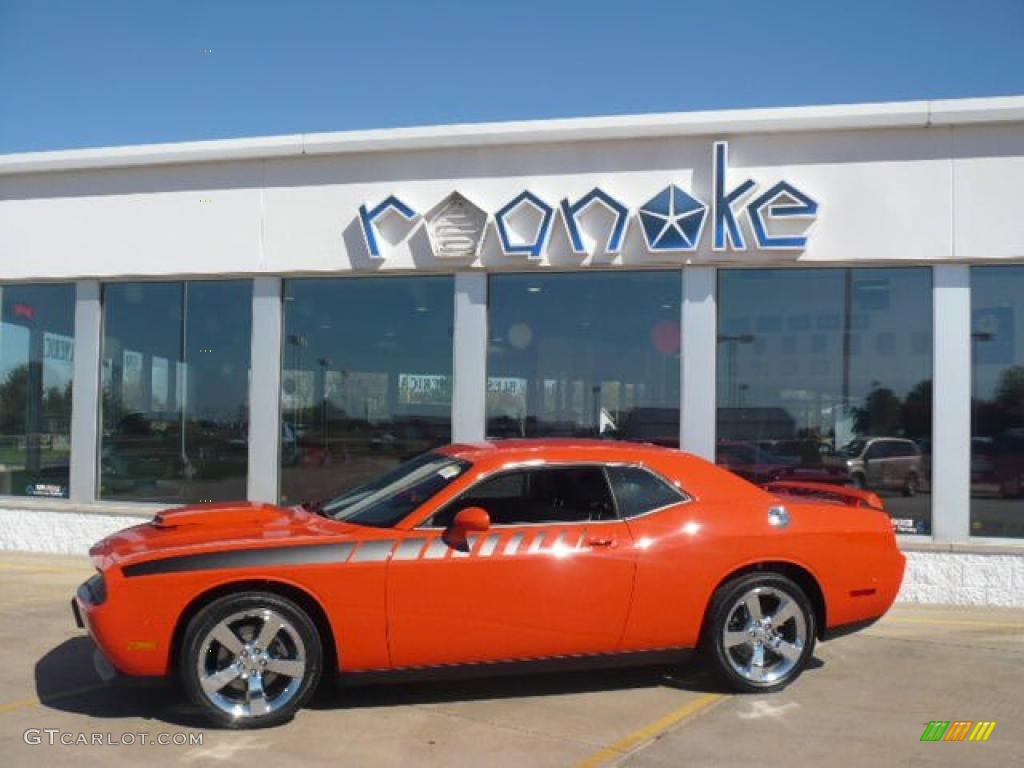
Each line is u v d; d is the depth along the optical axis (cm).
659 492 607
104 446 1130
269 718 530
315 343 1073
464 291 1020
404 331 1051
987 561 896
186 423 1103
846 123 932
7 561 1059
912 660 702
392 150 1029
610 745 515
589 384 1001
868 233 936
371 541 553
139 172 1109
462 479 581
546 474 596
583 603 571
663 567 584
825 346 955
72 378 1136
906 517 930
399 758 492
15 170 1121
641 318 991
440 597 551
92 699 580
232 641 530
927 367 934
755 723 554
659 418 981
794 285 965
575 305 1007
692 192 970
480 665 563
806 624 613
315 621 553
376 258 1030
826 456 950
